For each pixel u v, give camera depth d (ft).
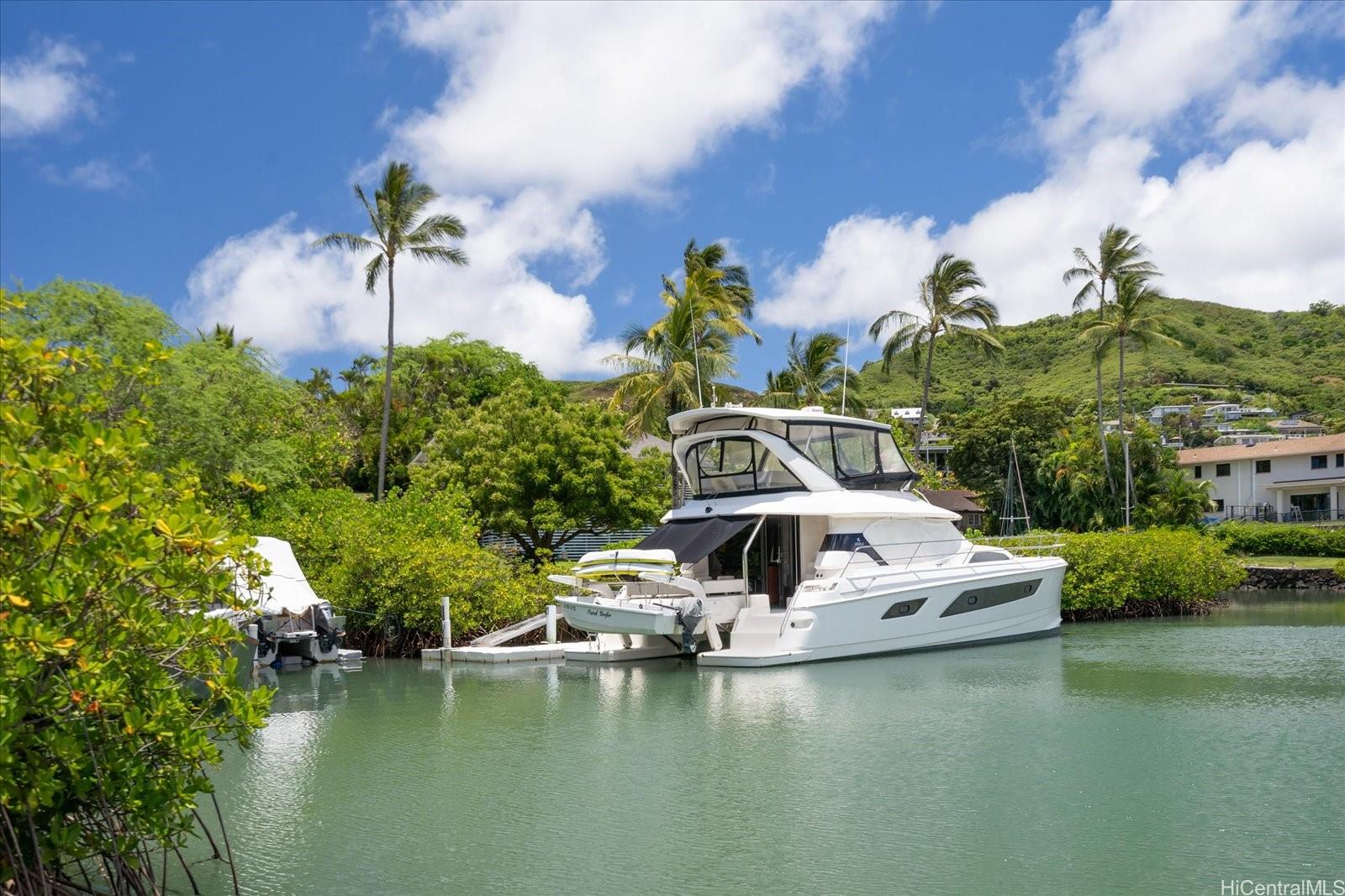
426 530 86.02
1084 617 100.99
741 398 136.87
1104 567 100.73
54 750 16.98
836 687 54.75
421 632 76.84
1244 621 97.45
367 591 76.54
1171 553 102.12
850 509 64.34
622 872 26.37
